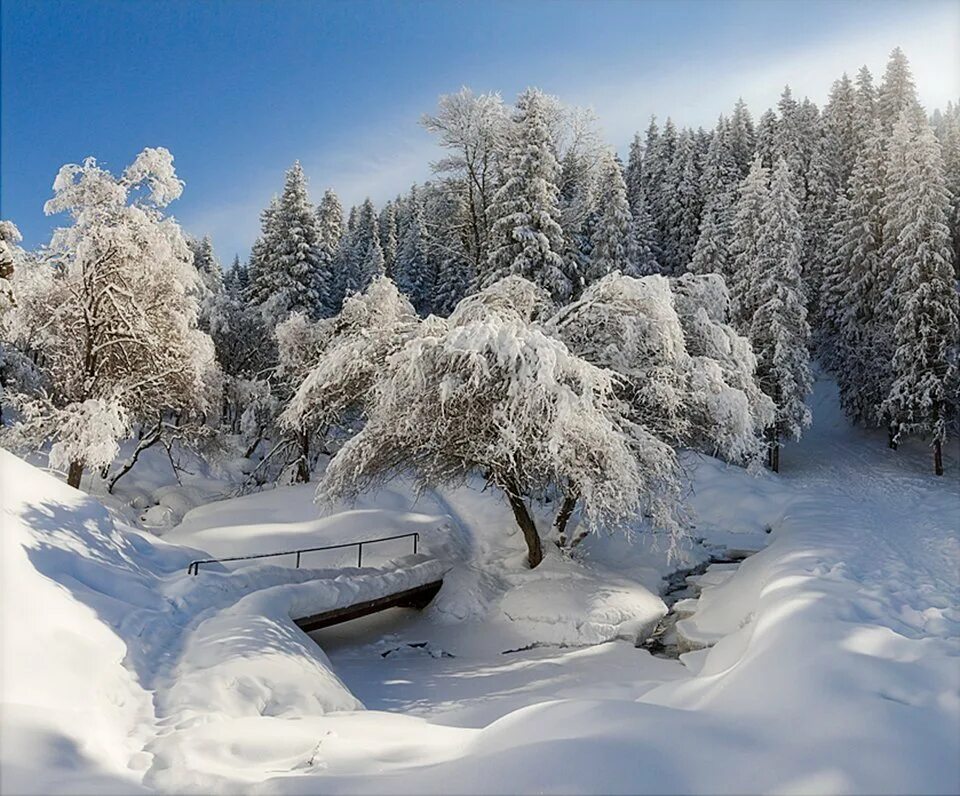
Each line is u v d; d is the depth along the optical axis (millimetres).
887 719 4535
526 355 13281
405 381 13875
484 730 5457
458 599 15445
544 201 27266
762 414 17469
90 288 19391
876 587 9570
